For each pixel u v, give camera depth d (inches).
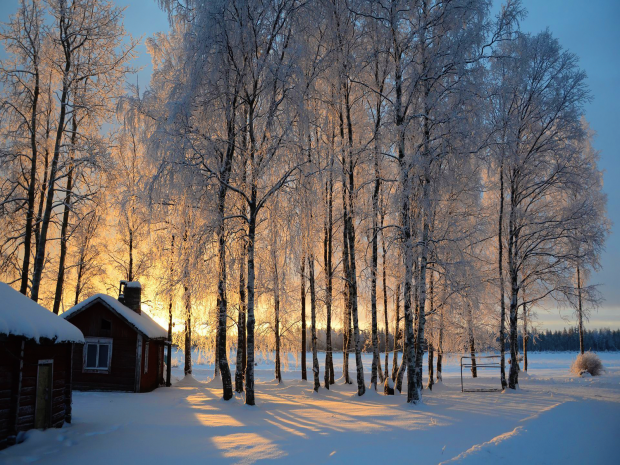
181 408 526.9
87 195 727.1
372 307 724.7
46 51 703.7
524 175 747.4
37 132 728.3
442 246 605.3
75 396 644.1
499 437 321.7
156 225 738.2
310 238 684.1
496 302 848.9
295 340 993.5
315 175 558.3
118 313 705.0
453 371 1561.3
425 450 304.7
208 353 1003.3
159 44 880.3
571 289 765.9
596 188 957.2
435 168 554.3
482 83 546.3
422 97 572.4
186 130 517.3
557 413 437.1
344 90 676.1
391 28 584.7
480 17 537.0
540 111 733.9
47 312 406.9
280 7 546.3
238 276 615.2
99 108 736.3
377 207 676.7
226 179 553.9
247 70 549.6
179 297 697.6
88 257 954.1
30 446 336.2
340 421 432.5
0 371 331.3
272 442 341.4
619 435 389.4
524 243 786.2
